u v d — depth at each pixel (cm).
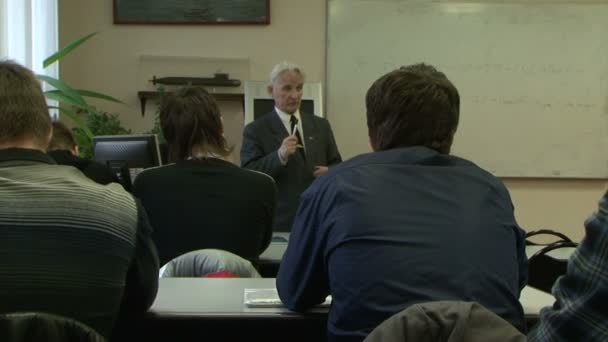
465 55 470
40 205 108
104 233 111
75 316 108
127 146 263
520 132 477
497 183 127
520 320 112
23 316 89
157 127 420
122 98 459
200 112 199
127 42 459
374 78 467
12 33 326
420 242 112
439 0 467
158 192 194
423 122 128
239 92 462
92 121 399
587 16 471
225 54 464
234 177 199
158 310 131
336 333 114
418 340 92
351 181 121
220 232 195
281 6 465
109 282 111
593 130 478
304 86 411
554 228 482
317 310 131
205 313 130
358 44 466
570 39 472
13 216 106
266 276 221
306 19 466
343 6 464
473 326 93
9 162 114
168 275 169
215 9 460
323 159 332
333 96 467
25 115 118
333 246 117
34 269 105
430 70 138
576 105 476
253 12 462
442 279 108
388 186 119
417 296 107
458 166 126
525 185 482
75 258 108
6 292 103
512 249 117
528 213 483
